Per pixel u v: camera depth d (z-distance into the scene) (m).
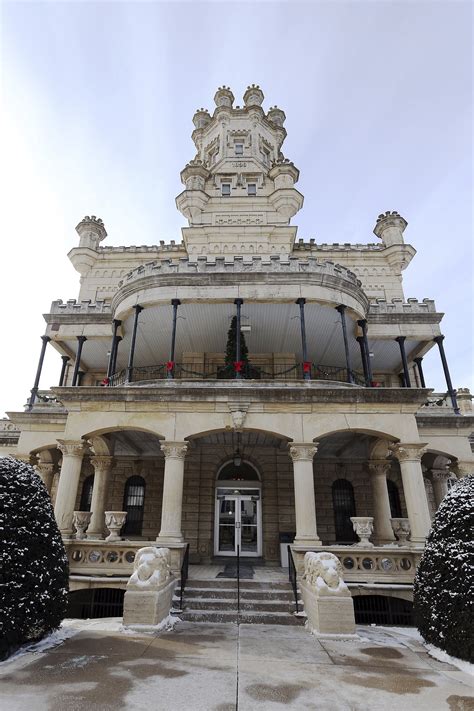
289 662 7.55
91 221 29.88
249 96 37.50
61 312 22.19
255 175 31.61
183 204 29.64
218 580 13.25
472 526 8.66
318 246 29.05
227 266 18.47
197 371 22.47
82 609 13.28
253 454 21.36
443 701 5.87
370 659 7.88
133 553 13.80
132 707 5.42
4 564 7.83
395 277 28.30
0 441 27.05
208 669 7.02
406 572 13.39
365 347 18.67
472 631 7.59
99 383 25.50
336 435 18.22
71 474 14.98
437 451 18.89
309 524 13.93
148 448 21.14
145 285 18.11
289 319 19.16
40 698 5.66
